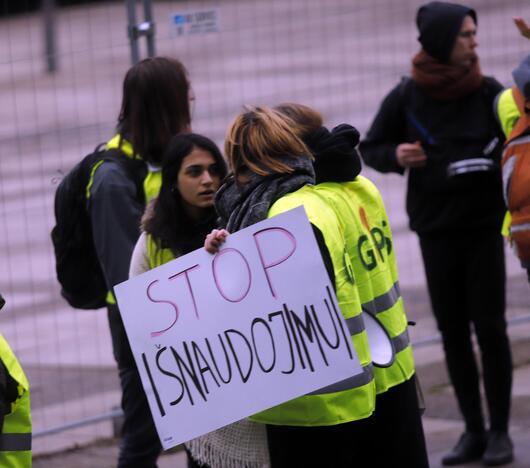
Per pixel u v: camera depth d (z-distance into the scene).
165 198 10.77
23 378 9.10
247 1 55.16
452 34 13.66
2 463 9.08
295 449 9.10
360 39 40.19
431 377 17.36
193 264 8.95
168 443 8.98
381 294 9.63
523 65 12.44
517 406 15.80
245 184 9.25
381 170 14.48
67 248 12.35
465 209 13.66
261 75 43.31
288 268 8.75
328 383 8.70
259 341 8.83
